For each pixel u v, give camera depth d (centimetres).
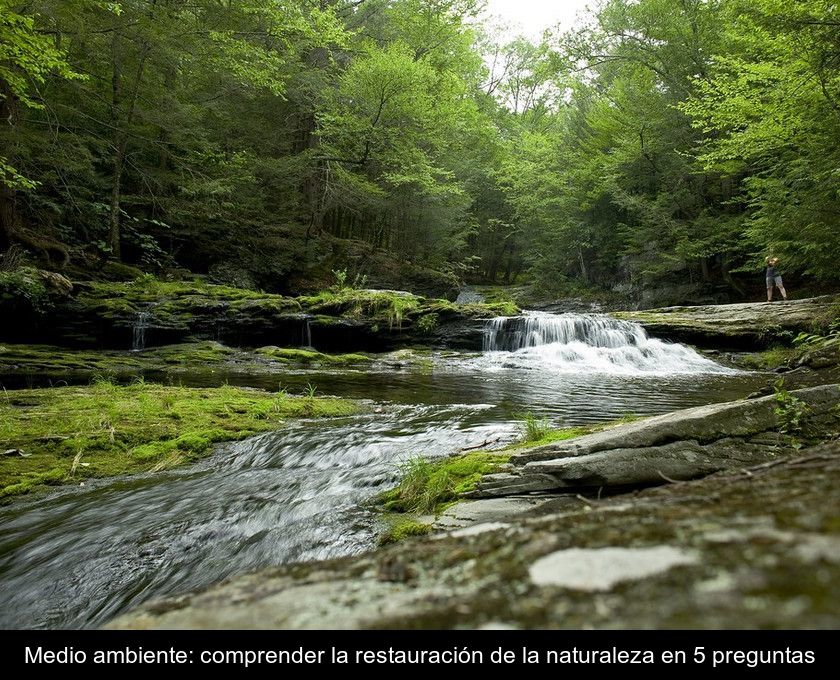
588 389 848
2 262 1312
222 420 543
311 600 77
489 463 343
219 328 1359
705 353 1259
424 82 1936
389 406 671
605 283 2806
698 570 58
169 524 305
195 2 1552
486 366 1204
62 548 279
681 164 2061
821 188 1130
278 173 2017
